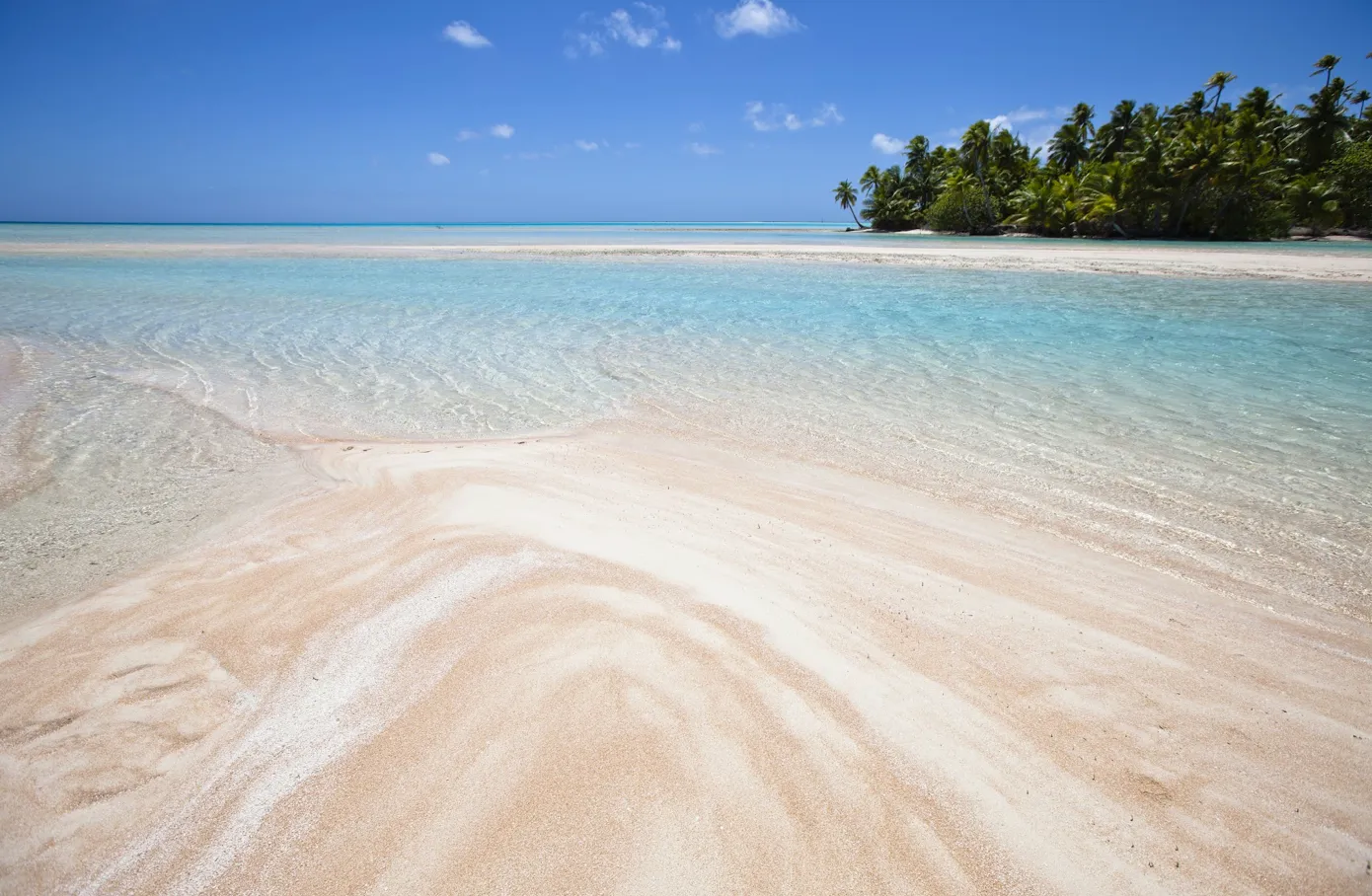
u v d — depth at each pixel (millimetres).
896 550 5258
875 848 2641
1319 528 5777
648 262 35719
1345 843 2727
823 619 4184
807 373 11516
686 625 4027
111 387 10242
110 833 2695
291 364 11938
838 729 3234
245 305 19250
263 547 5125
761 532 5480
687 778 2920
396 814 2742
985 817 2795
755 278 27484
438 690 3461
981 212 72562
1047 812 2828
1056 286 24109
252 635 3973
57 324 15875
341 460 7164
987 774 3014
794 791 2873
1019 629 4172
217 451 7488
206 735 3195
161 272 29359
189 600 4359
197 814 2770
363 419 8836
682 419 8953
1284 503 6297
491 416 9023
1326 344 13820
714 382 10898
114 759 3061
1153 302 20094
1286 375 11336
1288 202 55438
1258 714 3461
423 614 4141
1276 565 5141
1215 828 2779
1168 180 55250
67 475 6738
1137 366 12016
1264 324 16344
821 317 17500
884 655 3838
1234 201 54875
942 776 2992
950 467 7242
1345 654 4031
